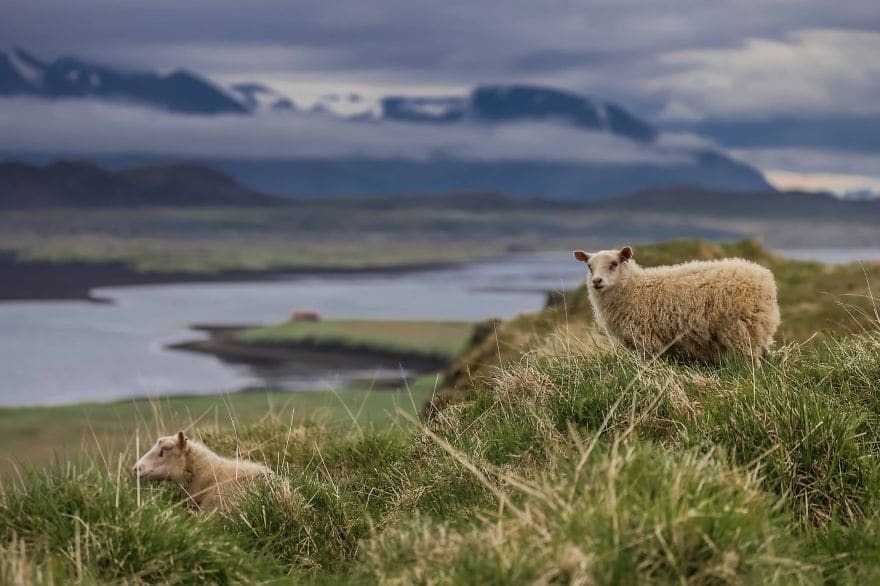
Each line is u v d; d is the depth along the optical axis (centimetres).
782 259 2572
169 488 925
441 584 543
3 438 3394
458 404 938
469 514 671
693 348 1007
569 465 653
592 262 1044
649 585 517
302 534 768
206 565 667
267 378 8800
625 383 792
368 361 9744
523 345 1230
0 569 596
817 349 915
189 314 18725
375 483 868
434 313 17588
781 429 695
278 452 1023
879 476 670
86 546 645
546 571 522
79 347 12662
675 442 704
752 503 592
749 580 525
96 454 884
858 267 2336
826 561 591
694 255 2473
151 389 8531
